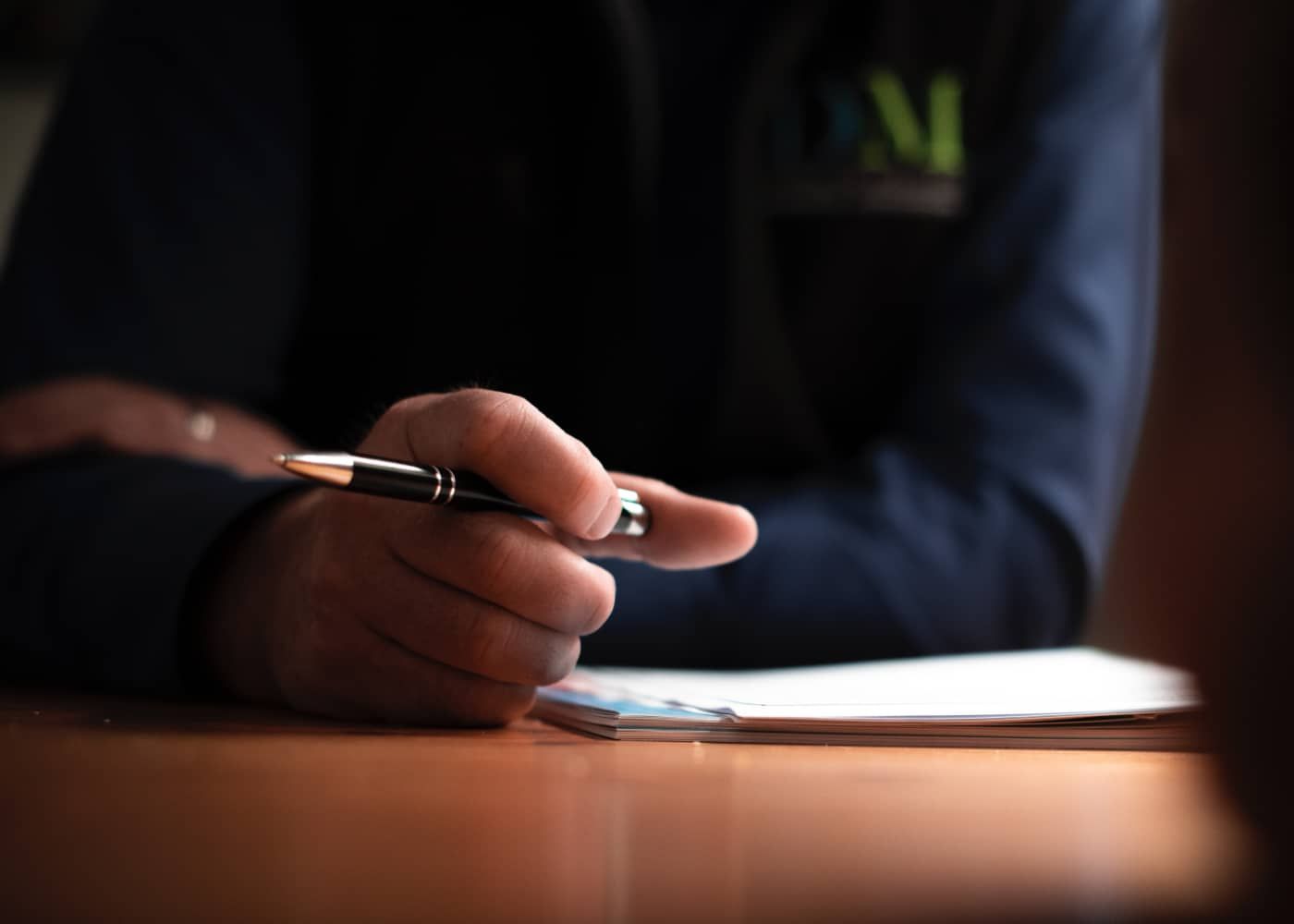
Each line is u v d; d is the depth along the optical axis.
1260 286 0.17
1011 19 1.39
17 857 0.20
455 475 0.47
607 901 0.18
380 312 1.33
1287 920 0.15
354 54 1.29
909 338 1.37
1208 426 0.17
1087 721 0.46
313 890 0.18
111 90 1.18
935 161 1.36
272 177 1.23
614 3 1.23
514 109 1.30
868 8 1.37
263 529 0.63
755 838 0.24
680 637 0.96
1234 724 0.16
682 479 1.31
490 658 0.50
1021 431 1.15
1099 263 1.25
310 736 0.46
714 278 1.30
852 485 1.13
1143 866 0.22
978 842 0.24
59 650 0.71
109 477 0.80
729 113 1.32
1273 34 0.17
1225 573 0.16
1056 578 1.09
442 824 0.25
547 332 1.32
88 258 1.12
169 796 0.28
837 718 0.46
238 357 1.20
